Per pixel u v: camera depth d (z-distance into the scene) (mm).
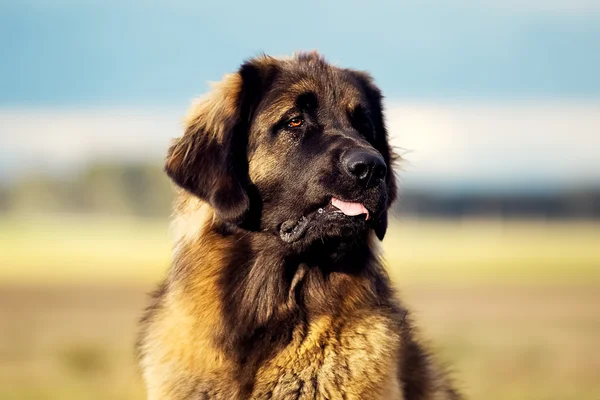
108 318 27750
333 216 7730
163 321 8055
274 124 8156
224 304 7879
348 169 7602
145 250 69312
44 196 132125
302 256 7949
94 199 128250
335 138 7992
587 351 20172
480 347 20750
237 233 8039
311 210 7852
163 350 7902
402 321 8320
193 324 7824
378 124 9133
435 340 21594
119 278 44000
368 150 7672
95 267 51219
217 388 7723
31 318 27875
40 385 15562
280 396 7695
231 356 7766
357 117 8594
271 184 8094
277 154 8102
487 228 117938
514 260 57938
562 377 16719
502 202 138875
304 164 7953
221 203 7824
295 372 7730
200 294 7902
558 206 137750
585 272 48625
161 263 54594
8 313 29344
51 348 20656
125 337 22797
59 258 59344
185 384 7730
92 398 14227
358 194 7637
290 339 7840
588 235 101750
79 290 37969
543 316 28281
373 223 7836
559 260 58562
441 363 9914
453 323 26125
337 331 7801
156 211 126250
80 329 24766
